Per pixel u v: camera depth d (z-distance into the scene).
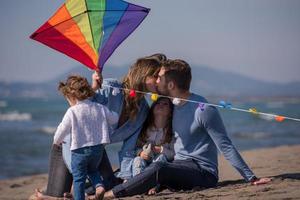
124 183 6.23
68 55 6.47
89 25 6.41
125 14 6.44
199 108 6.30
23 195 9.16
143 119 6.55
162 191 6.43
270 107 98.00
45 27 6.36
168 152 6.48
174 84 6.38
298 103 136.75
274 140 24.80
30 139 28.36
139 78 6.44
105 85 6.48
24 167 16.80
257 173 8.00
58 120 52.78
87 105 5.96
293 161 9.50
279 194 5.68
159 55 6.71
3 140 27.62
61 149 6.30
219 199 5.67
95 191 6.09
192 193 6.10
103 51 6.44
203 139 6.40
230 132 31.05
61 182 6.29
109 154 19.23
